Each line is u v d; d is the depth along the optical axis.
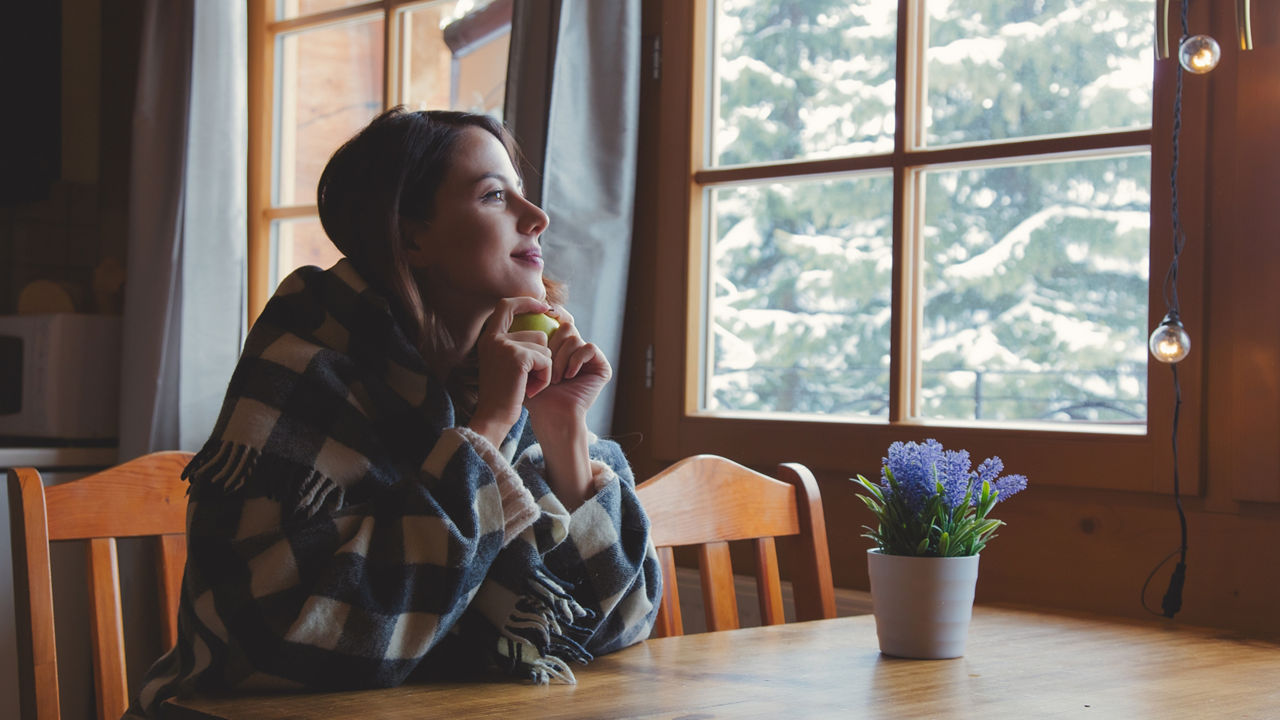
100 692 1.16
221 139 2.34
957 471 1.06
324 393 0.97
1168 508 1.50
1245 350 1.44
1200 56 1.29
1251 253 1.43
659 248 1.98
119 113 2.93
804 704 0.85
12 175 2.75
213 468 0.94
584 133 1.91
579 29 1.90
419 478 0.94
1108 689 0.93
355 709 0.83
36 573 1.08
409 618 0.90
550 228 1.86
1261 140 1.43
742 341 1.95
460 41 2.23
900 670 0.99
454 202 1.08
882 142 1.81
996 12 1.70
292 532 0.90
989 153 1.67
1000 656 1.08
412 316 1.07
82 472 2.39
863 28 1.83
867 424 1.74
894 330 1.75
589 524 1.05
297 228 2.50
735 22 1.98
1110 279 1.59
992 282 1.70
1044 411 1.65
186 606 0.94
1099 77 1.61
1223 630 1.27
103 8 2.99
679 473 1.34
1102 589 1.55
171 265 2.32
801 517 1.46
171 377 2.35
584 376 1.09
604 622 1.06
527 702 0.86
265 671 0.88
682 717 0.80
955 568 1.04
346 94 2.43
